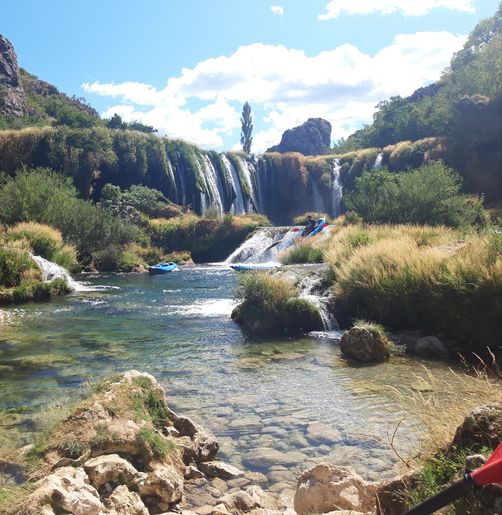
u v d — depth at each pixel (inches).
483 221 968.9
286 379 325.4
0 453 191.3
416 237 668.1
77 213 1095.0
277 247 1235.9
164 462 183.2
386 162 1803.6
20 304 641.6
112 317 550.0
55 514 129.6
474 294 394.0
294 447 220.7
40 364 357.7
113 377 223.1
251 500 166.6
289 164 2041.1
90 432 180.2
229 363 366.9
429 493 109.7
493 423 114.0
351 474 159.8
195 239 1392.7
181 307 617.6
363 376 329.7
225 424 248.7
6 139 1718.8
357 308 490.0
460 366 350.9
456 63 2203.5
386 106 2432.3
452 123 1688.0
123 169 1797.5
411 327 446.0
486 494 88.7
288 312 486.9
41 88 3764.8
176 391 301.0
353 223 1054.4
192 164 1866.4
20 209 1021.2
